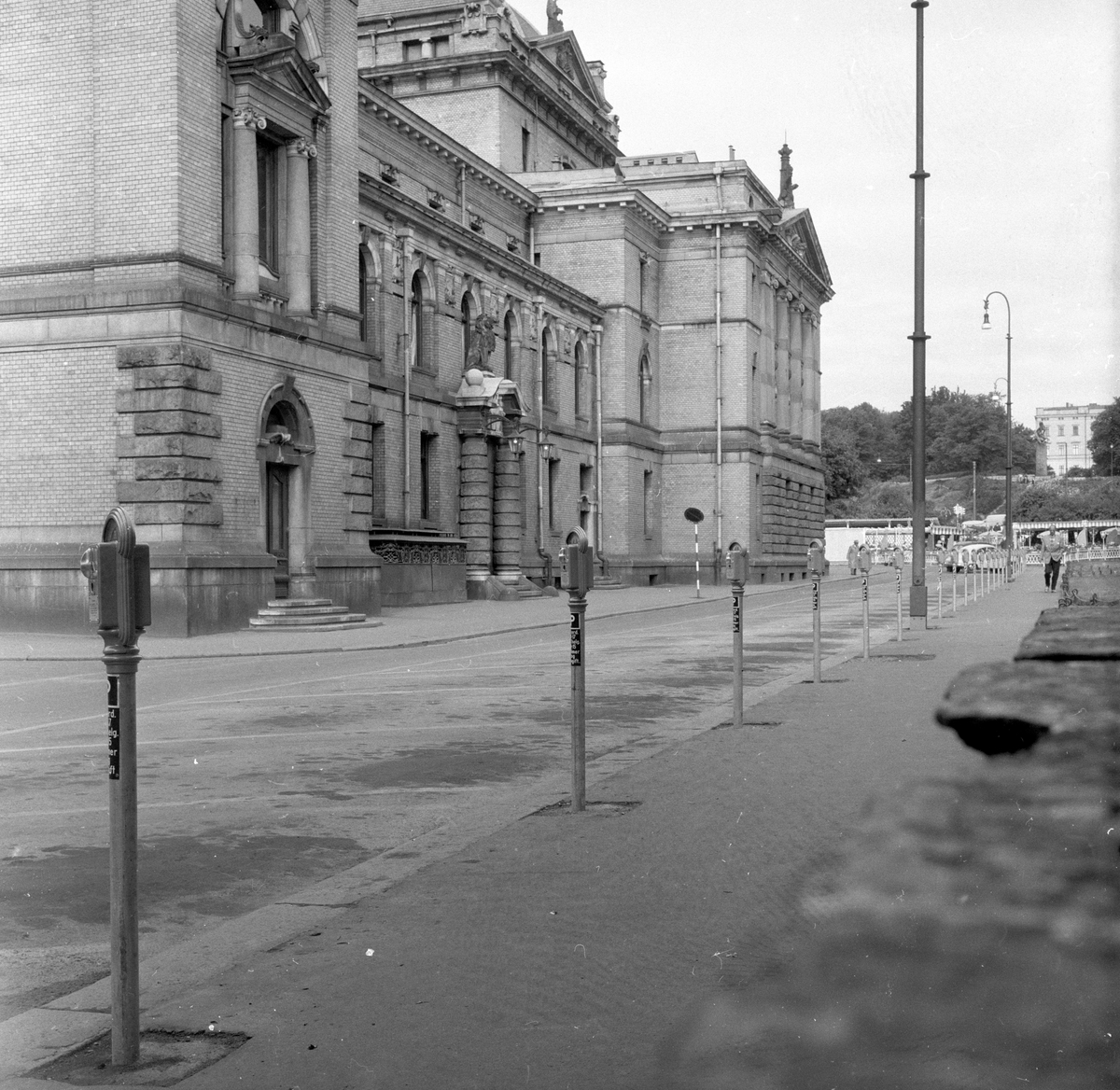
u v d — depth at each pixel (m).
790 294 79.31
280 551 33.28
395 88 66.81
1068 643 2.64
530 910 6.66
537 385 58.75
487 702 17.47
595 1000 5.12
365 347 36.50
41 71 30.17
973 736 2.32
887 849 2.75
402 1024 5.07
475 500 50.09
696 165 71.19
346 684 19.97
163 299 28.69
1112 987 2.39
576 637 9.52
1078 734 2.22
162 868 8.45
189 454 28.95
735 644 13.73
